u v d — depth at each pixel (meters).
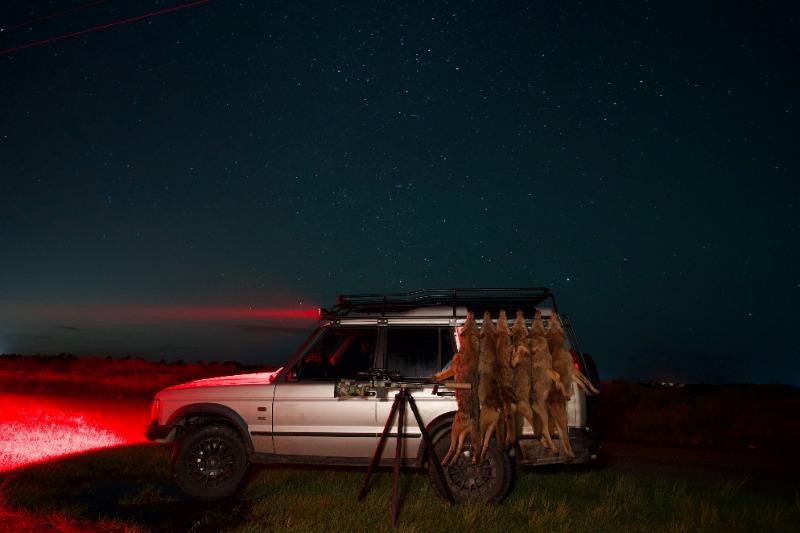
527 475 8.16
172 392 7.38
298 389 7.10
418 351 7.07
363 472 8.11
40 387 22.12
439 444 6.71
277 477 7.77
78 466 8.21
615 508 6.56
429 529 5.67
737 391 24.77
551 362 6.32
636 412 15.33
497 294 7.15
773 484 8.36
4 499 6.55
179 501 6.82
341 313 7.45
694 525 6.05
